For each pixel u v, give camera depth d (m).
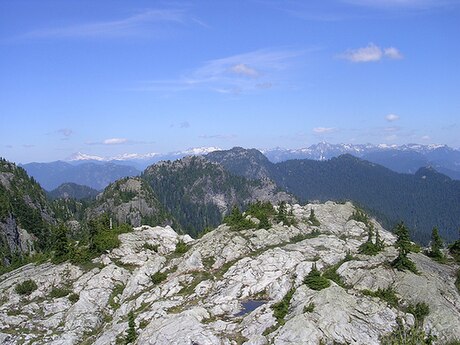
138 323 62.59
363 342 48.69
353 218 117.06
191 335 53.72
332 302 53.41
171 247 105.12
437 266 66.19
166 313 64.12
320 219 112.38
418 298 55.59
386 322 51.88
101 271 86.19
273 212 105.94
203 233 116.25
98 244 94.88
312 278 59.75
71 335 66.94
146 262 85.31
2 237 155.88
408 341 47.38
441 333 50.41
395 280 60.00
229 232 90.38
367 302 55.00
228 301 64.56
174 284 73.81
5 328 70.25
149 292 73.56
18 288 82.31
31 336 67.94
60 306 77.38
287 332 50.03
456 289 59.47
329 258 72.19
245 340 52.88
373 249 68.88
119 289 81.50
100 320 72.56
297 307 54.97
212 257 82.31
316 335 48.94
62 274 87.56
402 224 65.19
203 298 67.88
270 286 67.62
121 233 106.25
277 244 84.94
